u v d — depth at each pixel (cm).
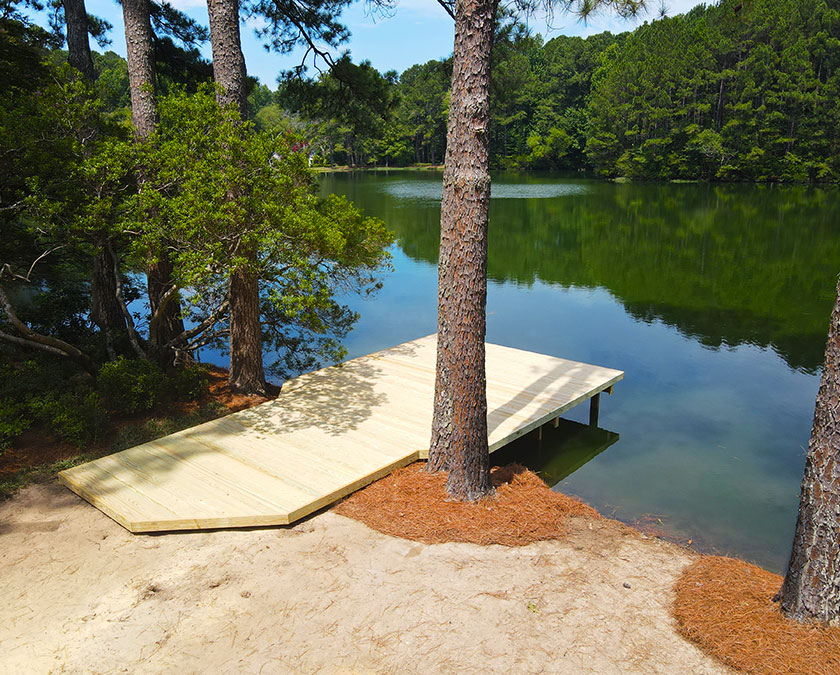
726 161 4447
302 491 522
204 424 669
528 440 764
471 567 440
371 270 1054
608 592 416
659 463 702
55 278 1131
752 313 1334
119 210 709
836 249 1969
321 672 341
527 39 915
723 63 4519
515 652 356
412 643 362
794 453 723
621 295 1505
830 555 348
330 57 1045
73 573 432
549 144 5950
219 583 420
